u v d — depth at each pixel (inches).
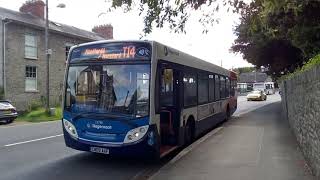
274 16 628.1
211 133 701.9
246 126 821.9
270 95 3878.0
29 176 395.9
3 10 1483.8
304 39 722.2
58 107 1540.4
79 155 512.4
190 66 578.9
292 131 694.5
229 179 353.4
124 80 439.5
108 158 493.4
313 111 361.4
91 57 454.9
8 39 1411.2
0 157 498.6
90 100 448.8
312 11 595.8
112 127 435.5
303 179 345.7
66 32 1657.2
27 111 1397.6
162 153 459.2
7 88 1407.5
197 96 621.3
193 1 288.7
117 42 447.5
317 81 333.7
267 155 469.1
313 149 360.2
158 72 442.9
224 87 901.8
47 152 536.4
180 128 519.8
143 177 397.4
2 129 876.0
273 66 1365.7
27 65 1483.8
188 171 388.8
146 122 428.1
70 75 463.5
